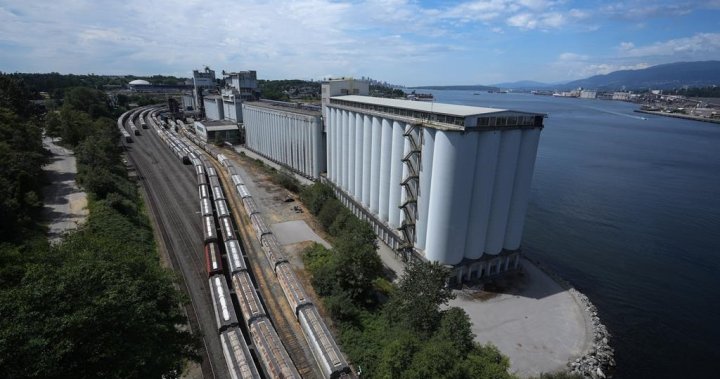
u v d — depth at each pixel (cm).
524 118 6838
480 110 6962
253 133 18300
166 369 3338
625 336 6519
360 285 6222
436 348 3819
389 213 8669
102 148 12212
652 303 7462
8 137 9644
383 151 8488
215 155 16288
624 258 9206
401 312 5428
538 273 7956
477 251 7331
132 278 3481
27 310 2547
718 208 12512
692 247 9800
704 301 7581
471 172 6650
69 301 2758
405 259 8131
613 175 16450
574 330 6253
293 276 6544
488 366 3928
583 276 8356
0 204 6116
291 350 5262
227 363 4819
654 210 12300
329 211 9256
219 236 8506
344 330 5616
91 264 3141
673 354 6166
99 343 2727
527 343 5903
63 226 7556
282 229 9162
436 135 6612
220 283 6125
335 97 11175
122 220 8162
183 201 10625
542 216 11694
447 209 6788
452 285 7294
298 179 13838
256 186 12350
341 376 4628
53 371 2447
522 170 7175
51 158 12481
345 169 10869
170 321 3784
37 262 3334
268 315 5953
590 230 10744
